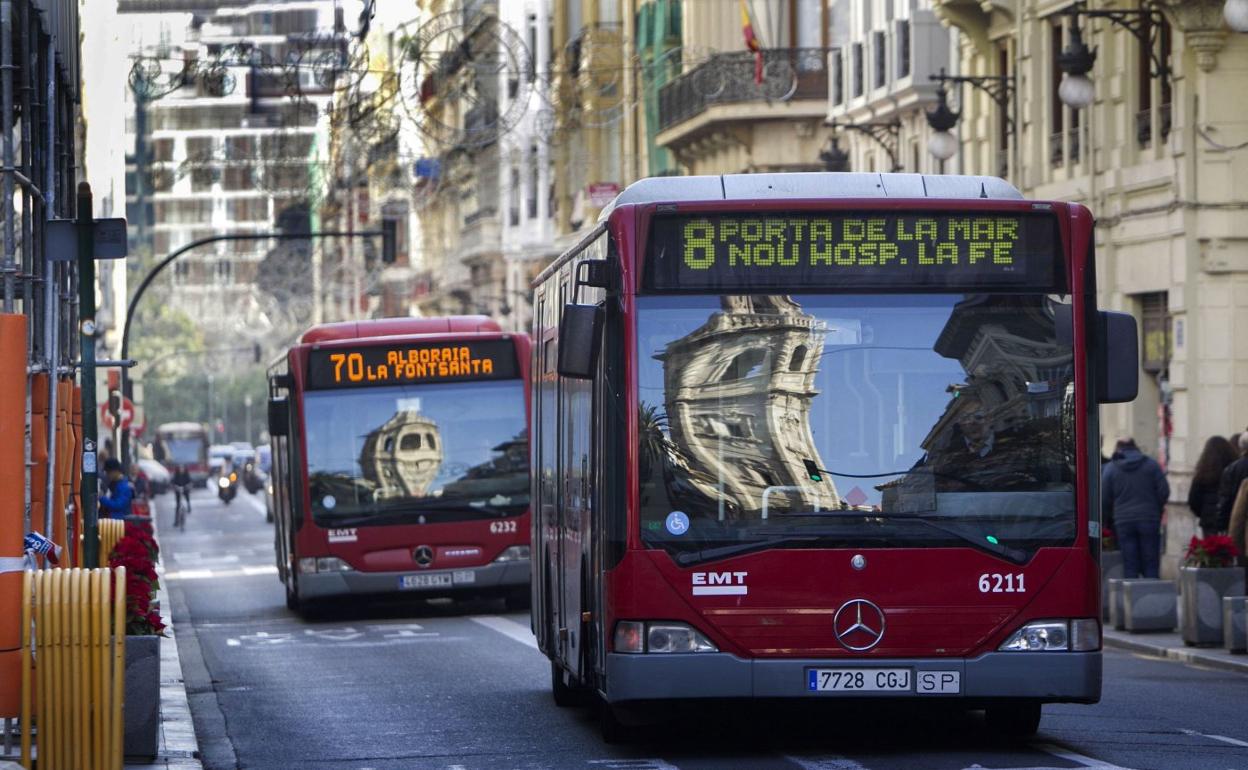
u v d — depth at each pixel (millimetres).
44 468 24000
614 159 88938
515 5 86812
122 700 17062
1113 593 33781
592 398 18875
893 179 18734
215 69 38188
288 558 42438
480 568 39969
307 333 40688
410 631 36875
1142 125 46688
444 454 40125
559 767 18344
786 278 18078
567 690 23406
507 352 40500
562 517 21828
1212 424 44156
